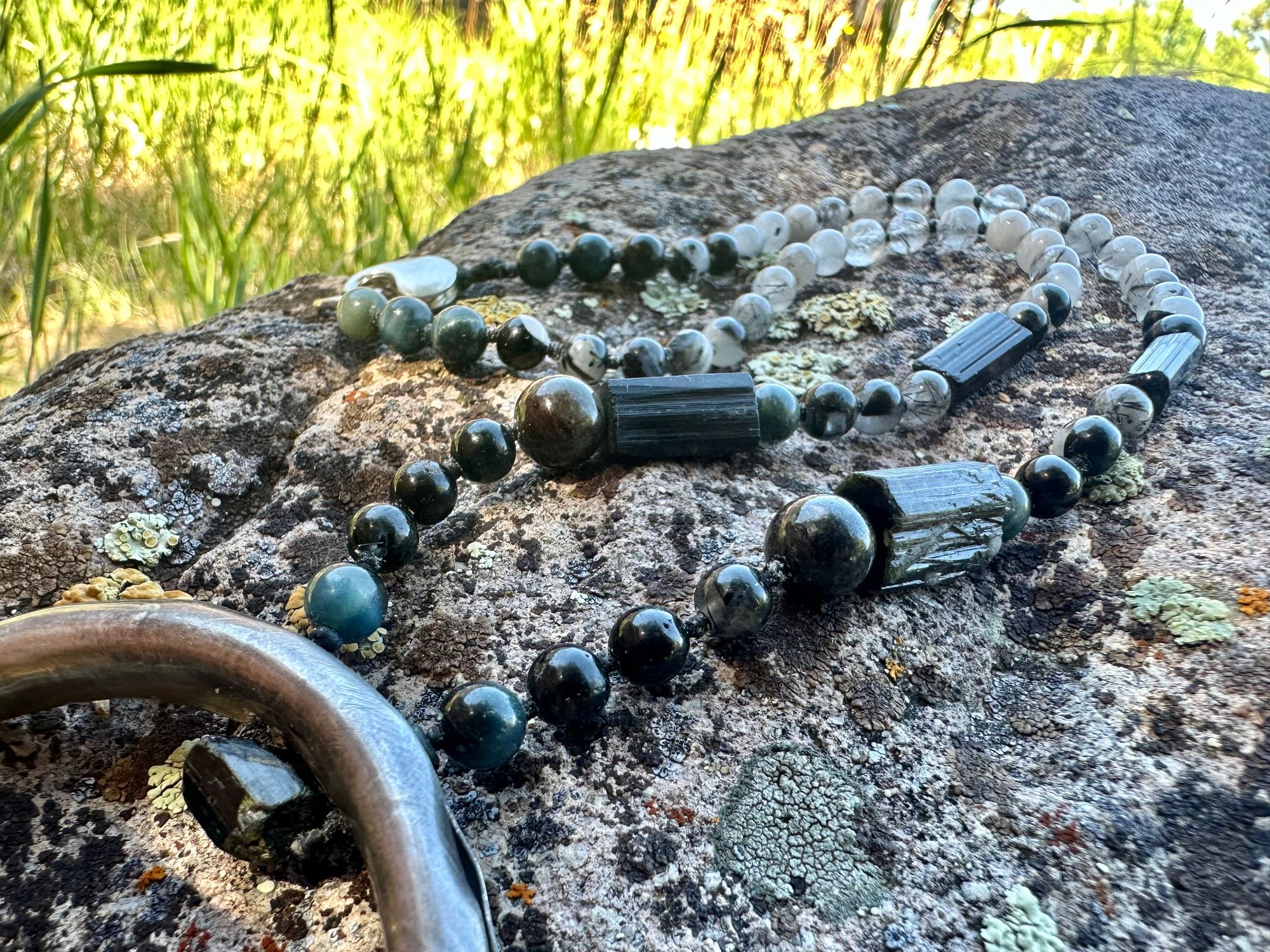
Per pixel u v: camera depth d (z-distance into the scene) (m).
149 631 0.08
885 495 0.11
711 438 0.12
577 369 0.14
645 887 0.08
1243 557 0.11
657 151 0.21
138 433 0.13
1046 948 0.08
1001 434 0.14
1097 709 0.10
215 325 0.16
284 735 0.08
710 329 0.15
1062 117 0.21
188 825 0.09
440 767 0.09
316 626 0.10
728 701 0.10
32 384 0.15
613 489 0.12
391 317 0.14
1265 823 0.09
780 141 0.21
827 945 0.08
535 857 0.09
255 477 0.13
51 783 0.09
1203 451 0.13
